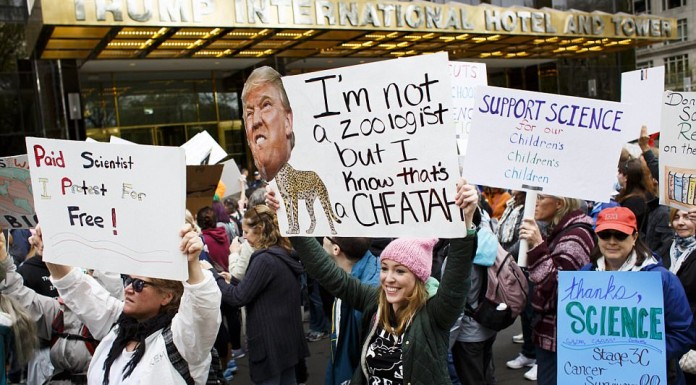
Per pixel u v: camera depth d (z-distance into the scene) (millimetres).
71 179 2494
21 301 3246
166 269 2373
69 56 16203
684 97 3955
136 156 2402
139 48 15820
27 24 15523
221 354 5020
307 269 3049
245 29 14500
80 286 2889
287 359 4367
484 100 3328
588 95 25891
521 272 4184
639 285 2961
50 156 2516
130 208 2420
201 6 13570
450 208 2594
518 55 23344
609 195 3254
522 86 27031
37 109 16672
